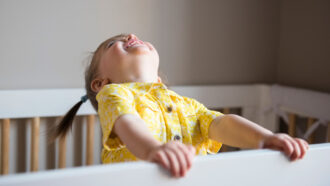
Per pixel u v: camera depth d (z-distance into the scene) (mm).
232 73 1653
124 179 510
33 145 1359
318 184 650
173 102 900
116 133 713
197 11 1584
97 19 1454
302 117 1488
